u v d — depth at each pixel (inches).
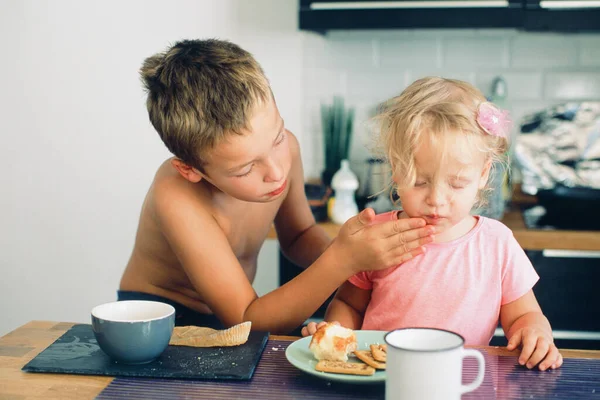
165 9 105.6
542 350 40.5
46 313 109.0
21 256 108.3
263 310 48.4
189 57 47.0
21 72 105.3
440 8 95.8
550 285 91.0
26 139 106.3
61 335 45.6
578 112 107.6
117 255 107.5
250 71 46.0
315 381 37.7
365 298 56.9
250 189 46.9
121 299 60.9
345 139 109.7
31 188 107.1
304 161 115.2
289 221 67.8
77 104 105.5
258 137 44.8
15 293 108.9
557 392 36.4
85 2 103.3
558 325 91.7
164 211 51.4
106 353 39.9
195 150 46.0
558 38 108.3
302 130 114.6
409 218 47.9
